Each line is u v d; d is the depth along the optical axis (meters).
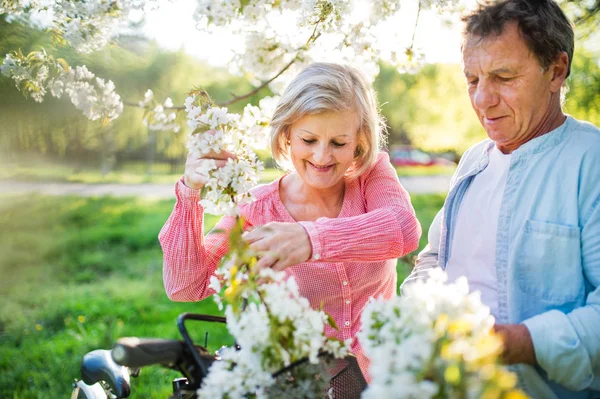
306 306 1.18
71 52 2.47
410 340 0.97
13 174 5.09
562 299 1.44
